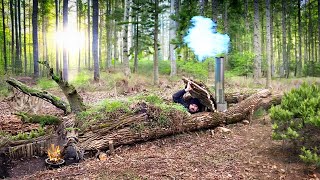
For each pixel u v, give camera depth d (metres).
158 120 5.74
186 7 16.98
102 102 6.33
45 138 5.54
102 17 31.41
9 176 4.57
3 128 6.65
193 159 4.75
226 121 6.70
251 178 4.02
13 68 21.98
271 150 5.07
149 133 5.62
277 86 13.37
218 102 6.82
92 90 14.38
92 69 28.67
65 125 5.58
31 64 34.22
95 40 17.66
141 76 19.58
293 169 4.30
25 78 19.17
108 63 28.28
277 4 26.02
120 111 5.70
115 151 5.32
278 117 4.95
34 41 19.64
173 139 5.86
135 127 5.55
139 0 17.25
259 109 7.62
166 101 7.01
